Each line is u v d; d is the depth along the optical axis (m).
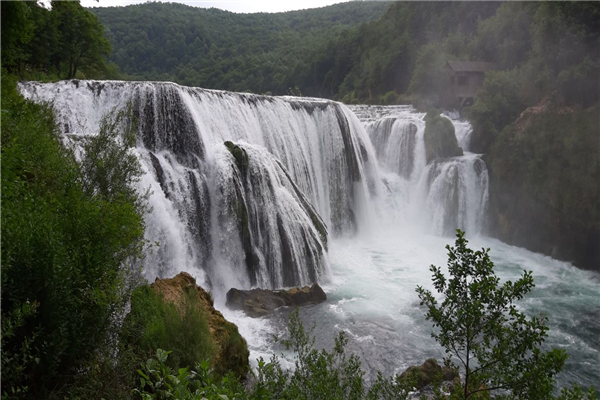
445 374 17.97
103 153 13.97
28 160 11.98
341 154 38.16
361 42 95.56
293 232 28.08
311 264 27.81
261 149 29.58
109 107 27.28
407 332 21.83
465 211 39.25
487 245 37.06
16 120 15.18
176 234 24.11
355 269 30.55
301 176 35.28
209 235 26.20
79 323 8.35
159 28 179.62
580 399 8.20
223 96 31.08
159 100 27.25
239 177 27.12
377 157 45.84
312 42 152.62
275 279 26.94
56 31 42.41
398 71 74.00
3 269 7.08
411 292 26.61
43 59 42.09
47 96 26.30
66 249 8.56
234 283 25.72
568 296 27.66
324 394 8.72
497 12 58.78
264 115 33.59
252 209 27.25
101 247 9.36
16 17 23.44
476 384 9.05
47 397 7.68
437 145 40.91
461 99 53.38
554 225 33.69
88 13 48.12
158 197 23.91
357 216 39.12
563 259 33.09
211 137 29.31
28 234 7.84
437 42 67.69
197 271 24.69
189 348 13.91
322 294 25.23
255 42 178.00
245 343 17.48
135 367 11.47
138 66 165.88
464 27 70.56
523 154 36.22
